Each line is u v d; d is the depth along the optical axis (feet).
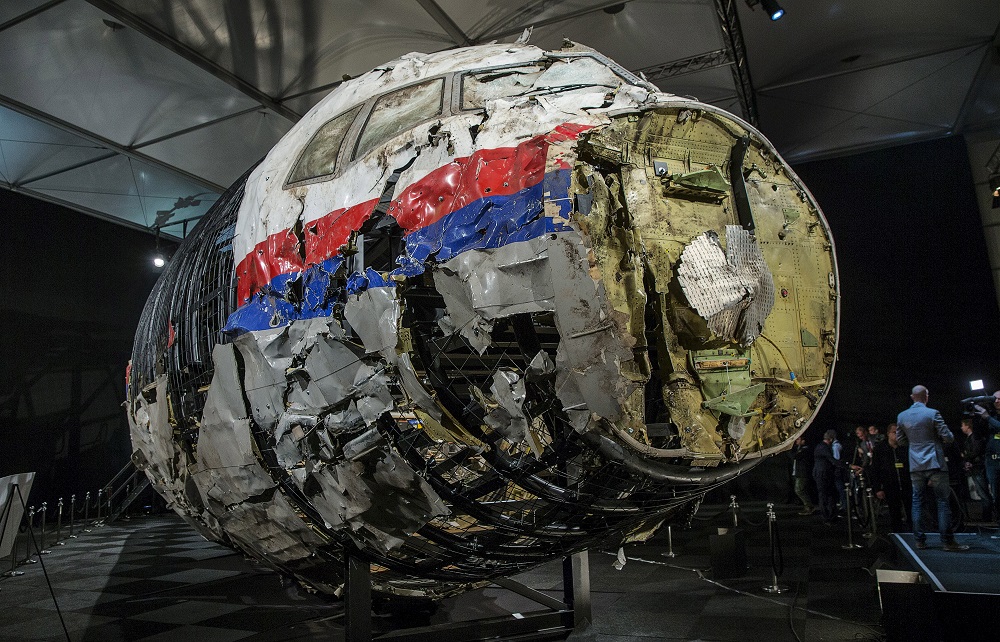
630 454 11.99
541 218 11.57
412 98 14.92
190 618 24.36
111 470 66.33
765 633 19.62
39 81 41.45
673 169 13.21
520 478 12.84
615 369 11.16
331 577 17.28
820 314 14.25
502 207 12.06
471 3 36.68
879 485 40.42
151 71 41.37
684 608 22.81
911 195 61.26
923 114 55.77
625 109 12.59
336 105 16.62
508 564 15.87
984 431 38.75
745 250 12.69
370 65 42.63
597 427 11.44
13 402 58.03
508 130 13.01
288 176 15.60
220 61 40.91
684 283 12.05
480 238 12.07
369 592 15.56
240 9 35.78
